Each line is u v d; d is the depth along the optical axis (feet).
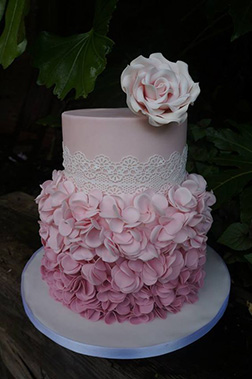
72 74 2.36
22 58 7.48
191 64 4.24
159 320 1.90
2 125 8.04
